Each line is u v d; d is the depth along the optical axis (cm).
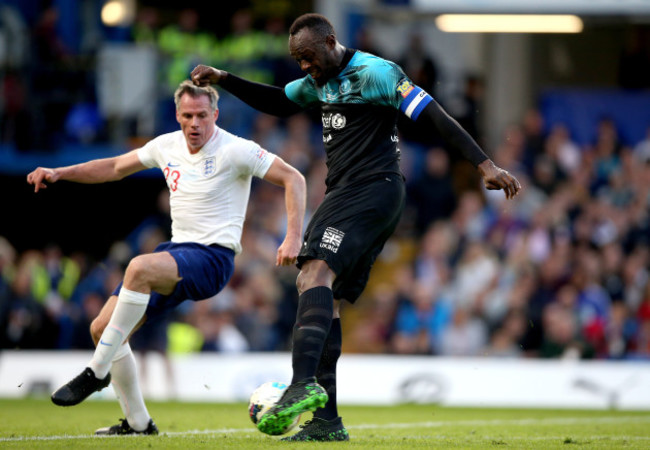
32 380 4550
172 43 5972
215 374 4469
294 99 2006
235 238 2058
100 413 3191
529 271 5103
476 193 5903
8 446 1719
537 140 5947
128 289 1912
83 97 5856
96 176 2108
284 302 5066
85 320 4997
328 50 1831
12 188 6056
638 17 5559
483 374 4406
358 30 6047
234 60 5969
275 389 1867
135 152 2114
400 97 1812
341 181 1856
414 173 5953
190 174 2045
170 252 1981
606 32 6775
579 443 2056
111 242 6206
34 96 5816
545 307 4928
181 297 1997
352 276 1900
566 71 6831
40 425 2491
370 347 5072
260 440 1905
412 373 4456
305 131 5712
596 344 4853
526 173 5838
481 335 4906
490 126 6769
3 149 5688
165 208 5284
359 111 1852
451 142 1759
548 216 5491
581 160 5938
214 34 6681
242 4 6669
